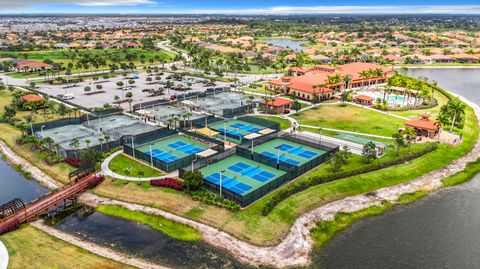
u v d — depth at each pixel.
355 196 72.50
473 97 157.88
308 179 74.44
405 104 137.25
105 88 167.00
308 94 145.00
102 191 73.12
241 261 54.56
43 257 53.38
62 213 67.25
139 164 83.88
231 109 123.56
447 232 61.69
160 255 55.53
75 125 111.94
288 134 99.94
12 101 133.75
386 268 52.66
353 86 169.38
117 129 106.38
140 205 68.44
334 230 62.53
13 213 63.28
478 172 85.38
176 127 107.25
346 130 108.44
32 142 92.50
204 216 64.25
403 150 92.00
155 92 155.50
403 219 66.00
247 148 92.19
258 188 68.19
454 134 105.81
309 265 53.75
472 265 53.28
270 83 162.38
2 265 51.00
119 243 58.31
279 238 59.31
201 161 82.25
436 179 80.94
